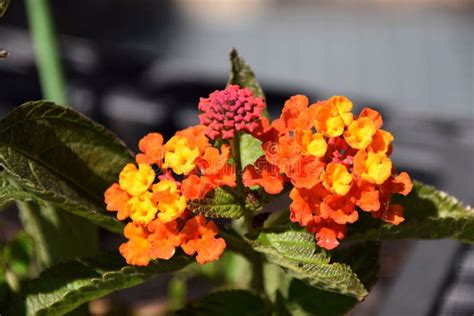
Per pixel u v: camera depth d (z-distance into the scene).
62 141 0.37
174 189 0.34
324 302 0.39
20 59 0.68
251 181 0.34
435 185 0.56
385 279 0.54
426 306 0.46
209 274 0.49
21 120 0.36
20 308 0.37
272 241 0.37
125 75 0.66
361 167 0.34
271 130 0.35
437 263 0.48
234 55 0.39
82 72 0.66
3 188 0.36
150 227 0.34
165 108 0.62
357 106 0.69
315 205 0.34
